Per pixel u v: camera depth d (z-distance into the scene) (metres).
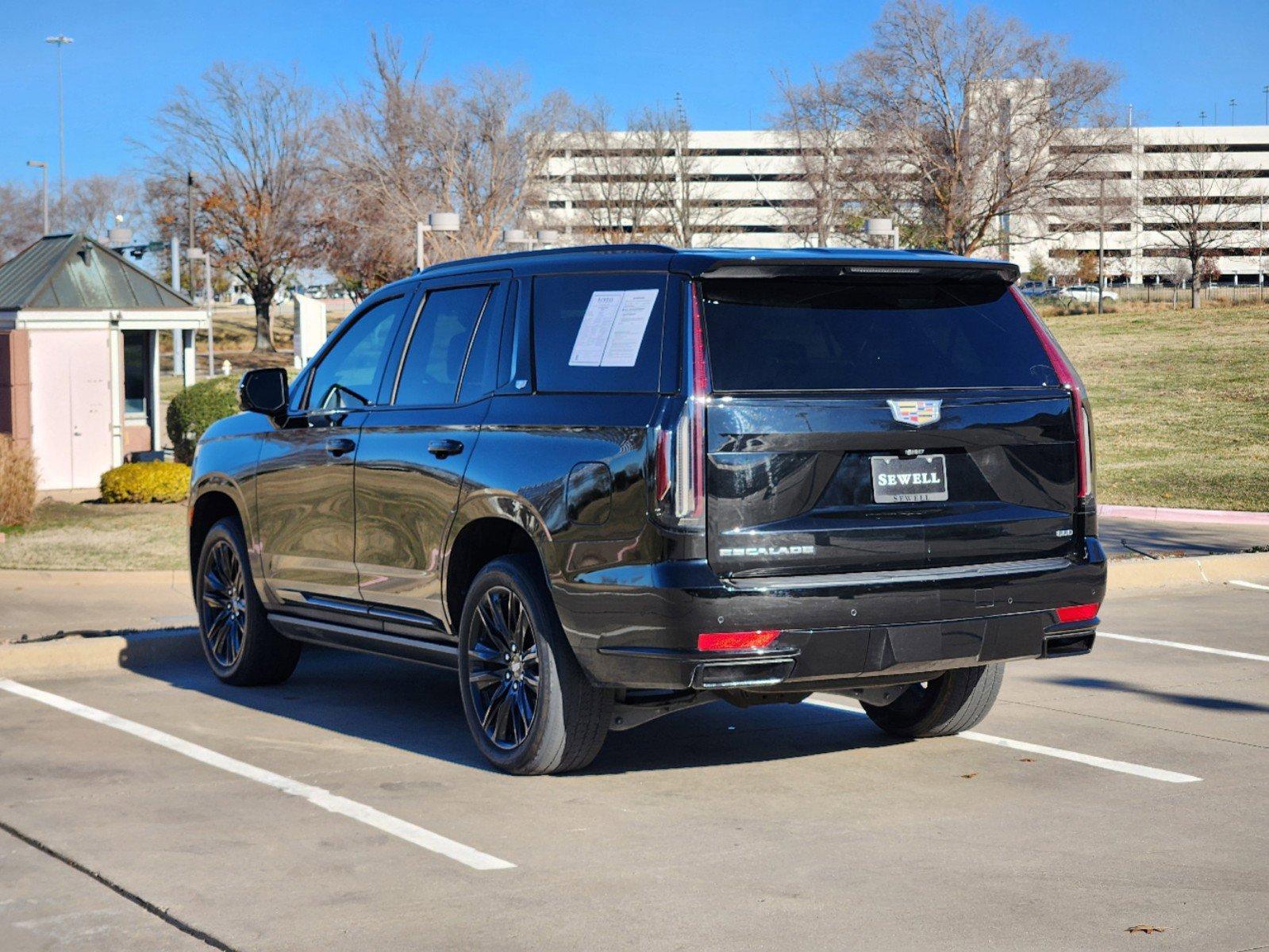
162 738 6.79
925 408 5.48
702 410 5.25
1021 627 5.68
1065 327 49.12
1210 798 5.70
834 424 5.35
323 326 18.16
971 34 60.25
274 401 7.34
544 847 5.04
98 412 21.09
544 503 5.68
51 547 13.83
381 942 4.13
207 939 4.16
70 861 4.90
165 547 13.89
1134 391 30.56
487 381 6.22
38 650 8.52
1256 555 12.45
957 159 60.66
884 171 61.34
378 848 5.04
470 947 4.09
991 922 4.28
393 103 64.31
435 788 5.87
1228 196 83.69
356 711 7.42
